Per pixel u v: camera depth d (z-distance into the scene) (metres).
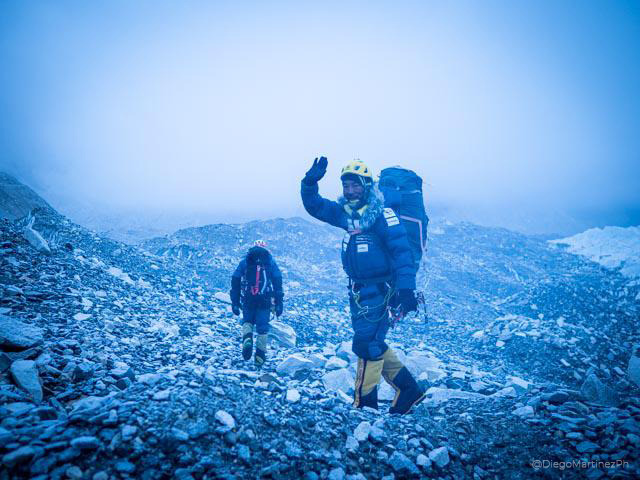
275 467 2.16
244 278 5.27
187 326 6.24
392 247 3.11
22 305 4.62
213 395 2.68
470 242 23.05
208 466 2.03
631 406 3.30
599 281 16.00
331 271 15.51
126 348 4.36
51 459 1.87
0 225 7.40
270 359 5.61
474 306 13.44
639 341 8.97
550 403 3.34
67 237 9.50
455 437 2.86
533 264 20.36
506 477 2.40
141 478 1.91
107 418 2.20
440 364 6.14
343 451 2.52
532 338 8.14
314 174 3.17
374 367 3.30
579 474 2.30
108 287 6.63
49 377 3.08
